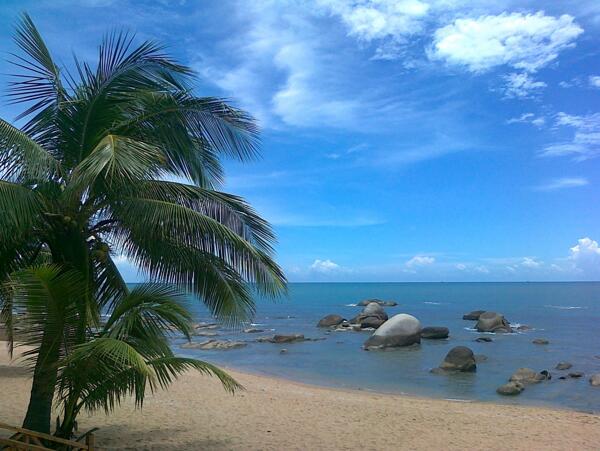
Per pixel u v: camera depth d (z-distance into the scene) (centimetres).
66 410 673
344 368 2209
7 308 755
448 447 971
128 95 747
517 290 14788
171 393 1419
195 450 895
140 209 672
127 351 558
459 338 3209
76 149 733
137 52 741
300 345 2952
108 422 1068
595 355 2509
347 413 1251
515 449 967
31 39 725
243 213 765
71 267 682
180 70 770
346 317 5416
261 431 1049
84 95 740
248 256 706
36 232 699
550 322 4369
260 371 2148
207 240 709
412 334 2830
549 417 1262
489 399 1620
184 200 730
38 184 676
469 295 11100
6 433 914
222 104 774
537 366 2203
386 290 15750
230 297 752
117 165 584
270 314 5681
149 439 952
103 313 797
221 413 1200
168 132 772
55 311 621
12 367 1667
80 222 705
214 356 2548
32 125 735
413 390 1769
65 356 650
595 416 1291
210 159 831
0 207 593
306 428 1088
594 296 10031
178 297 679
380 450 941
